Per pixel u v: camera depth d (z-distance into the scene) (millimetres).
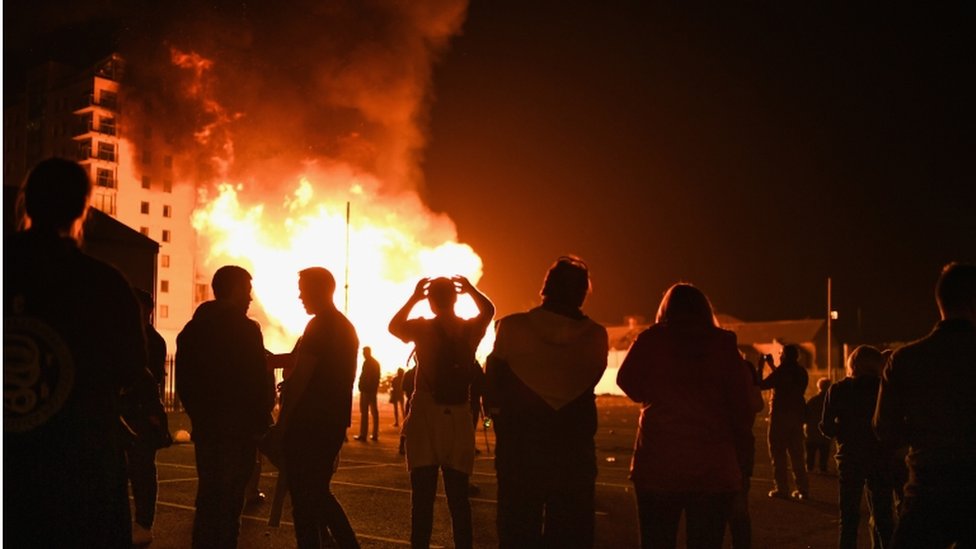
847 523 6477
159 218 70000
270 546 6980
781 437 10398
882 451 6301
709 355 4445
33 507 3102
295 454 5469
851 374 6625
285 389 5586
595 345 4656
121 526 3432
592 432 4656
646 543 4414
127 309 3391
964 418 4070
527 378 4555
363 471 12242
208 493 5371
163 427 6855
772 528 8328
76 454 3191
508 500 4559
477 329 5758
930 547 4117
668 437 4359
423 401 5617
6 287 3158
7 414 3088
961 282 4297
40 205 3301
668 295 4723
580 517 4543
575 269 4750
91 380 3264
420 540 5492
